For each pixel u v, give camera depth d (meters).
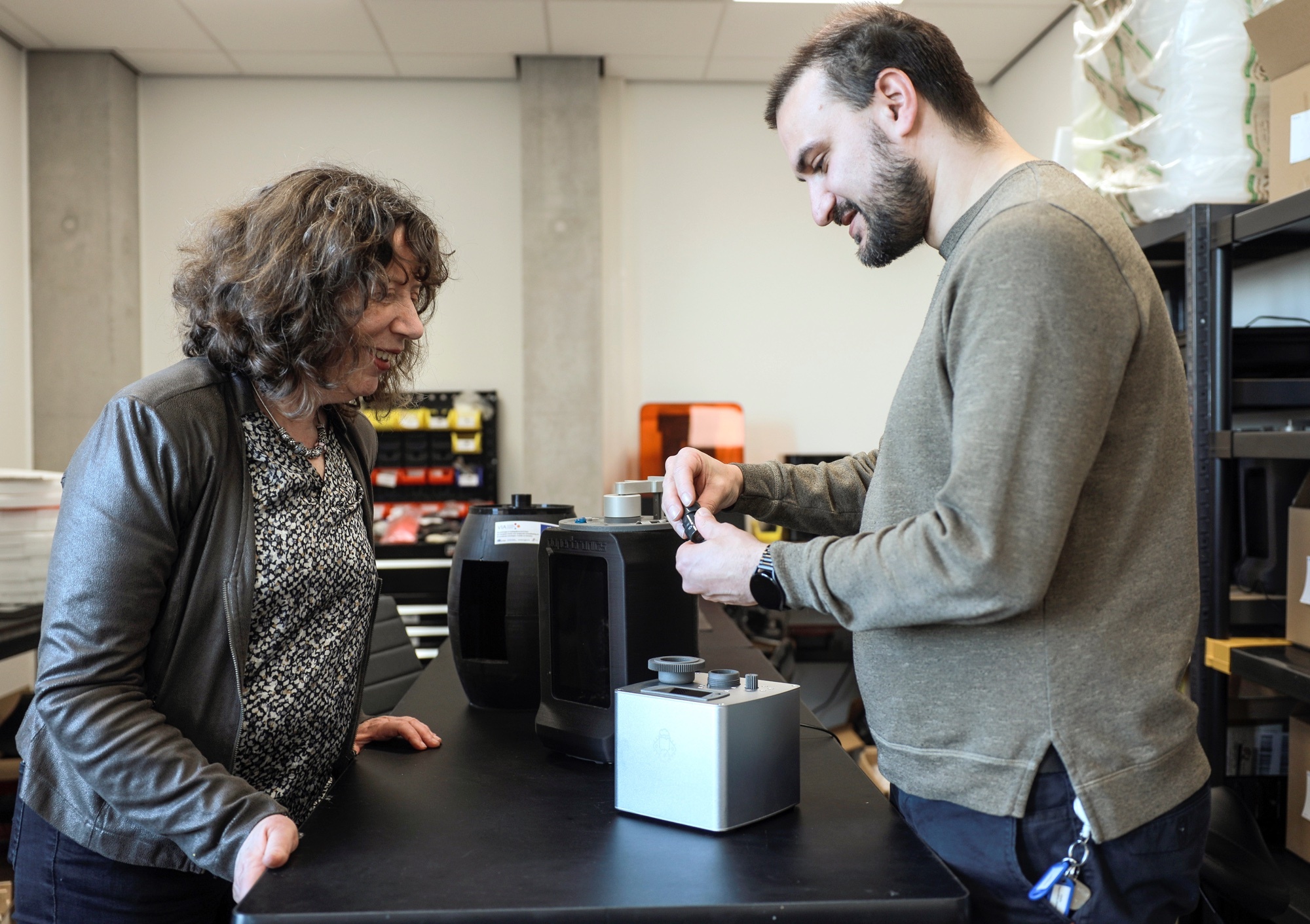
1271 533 2.10
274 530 1.07
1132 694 0.84
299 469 1.12
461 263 4.59
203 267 1.08
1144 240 2.18
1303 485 1.92
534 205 4.40
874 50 0.94
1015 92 4.41
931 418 0.89
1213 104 1.98
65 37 4.10
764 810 0.91
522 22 3.98
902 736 0.91
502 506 1.43
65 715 0.91
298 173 1.11
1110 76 2.21
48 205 4.25
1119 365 0.80
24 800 1.04
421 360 1.34
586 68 4.38
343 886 0.77
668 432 4.43
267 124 4.55
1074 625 0.84
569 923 0.72
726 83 4.68
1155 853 0.85
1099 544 0.85
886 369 4.71
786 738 0.94
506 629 1.35
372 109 4.58
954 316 0.84
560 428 4.42
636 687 0.96
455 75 4.55
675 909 0.72
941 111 0.94
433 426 4.36
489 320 4.60
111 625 0.94
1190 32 2.00
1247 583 2.12
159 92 4.52
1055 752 0.83
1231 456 1.92
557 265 4.40
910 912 0.73
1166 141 2.07
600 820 0.92
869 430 4.71
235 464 1.04
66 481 0.99
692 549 0.96
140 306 4.50
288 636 1.09
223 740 1.03
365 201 1.07
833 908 0.73
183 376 1.04
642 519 1.15
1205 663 2.00
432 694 1.49
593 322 4.42
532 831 0.89
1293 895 1.75
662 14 3.91
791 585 0.88
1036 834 0.84
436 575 3.79
